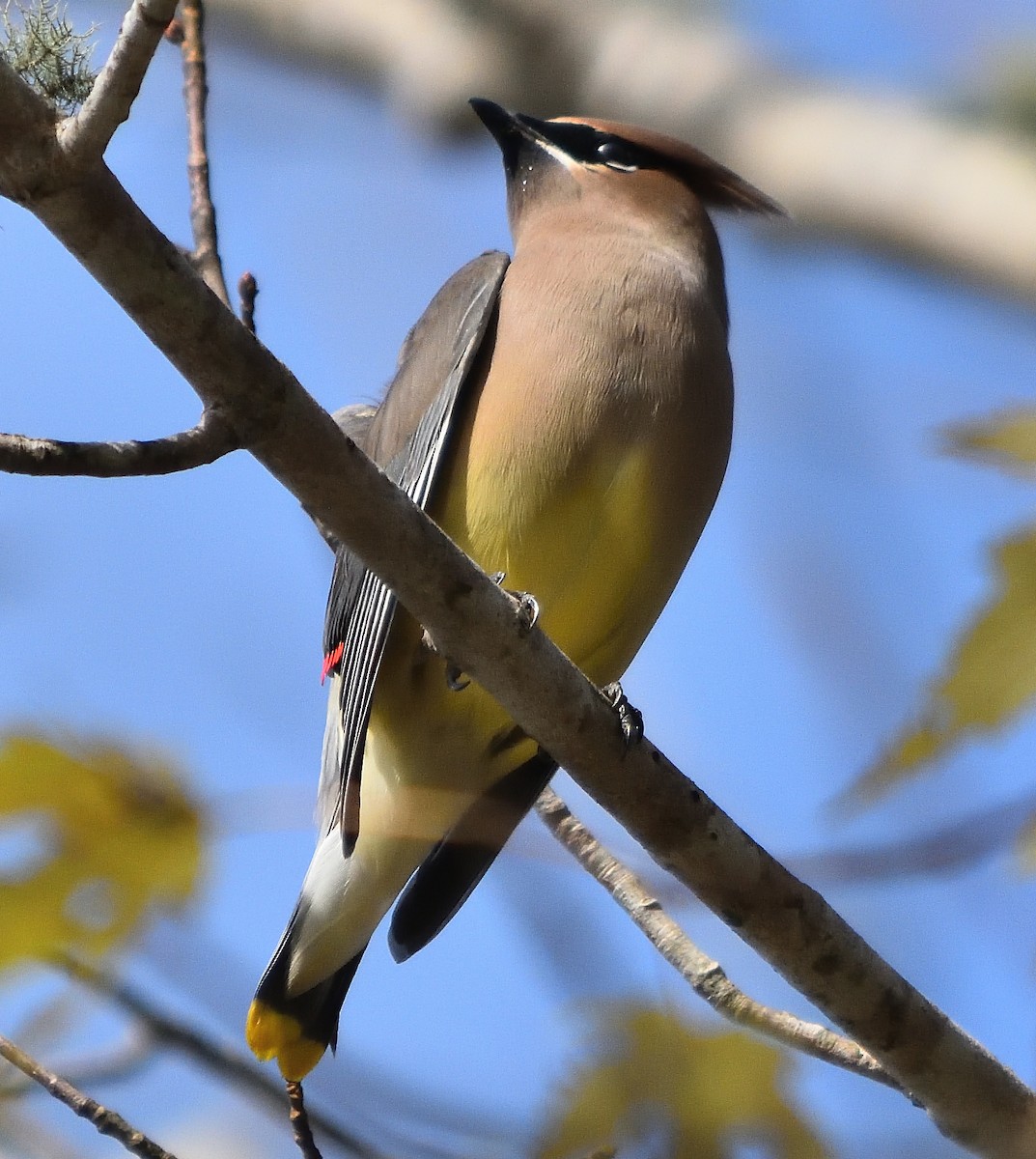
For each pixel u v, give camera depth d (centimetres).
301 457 636
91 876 605
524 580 890
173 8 539
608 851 850
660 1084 645
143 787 608
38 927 604
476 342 907
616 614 908
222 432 618
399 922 918
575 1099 650
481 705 892
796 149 1084
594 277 916
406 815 911
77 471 588
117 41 547
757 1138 641
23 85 553
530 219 1068
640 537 891
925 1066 758
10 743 608
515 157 1093
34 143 557
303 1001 898
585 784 777
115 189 573
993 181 1017
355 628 862
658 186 1045
